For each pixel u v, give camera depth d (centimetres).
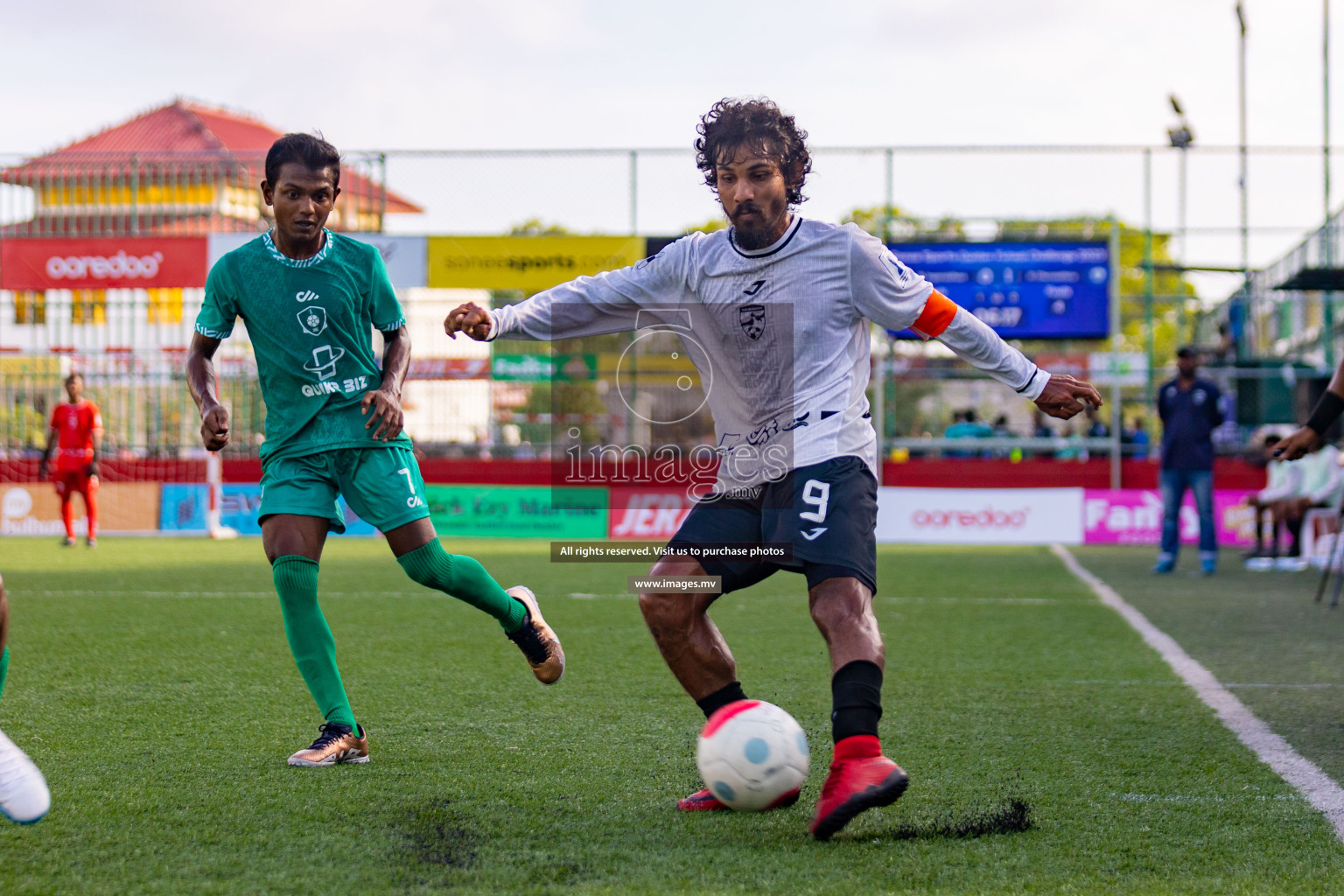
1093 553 2912
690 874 579
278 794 719
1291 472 2598
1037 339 3284
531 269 3209
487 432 3316
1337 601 1820
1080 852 619
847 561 650
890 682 1140
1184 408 2334
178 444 3522
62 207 3550
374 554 2738
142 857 601
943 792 739
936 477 3512
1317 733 914
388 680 1127
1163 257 4150
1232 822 675
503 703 1016
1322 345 3769
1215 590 2027
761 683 1123
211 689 1073
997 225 3316
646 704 1013
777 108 675
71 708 984
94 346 3462
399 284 3209
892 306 672
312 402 819
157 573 2208
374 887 557
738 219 663
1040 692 1084
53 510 3466
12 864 588
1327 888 566
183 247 3381
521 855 607
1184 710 1004
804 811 696
